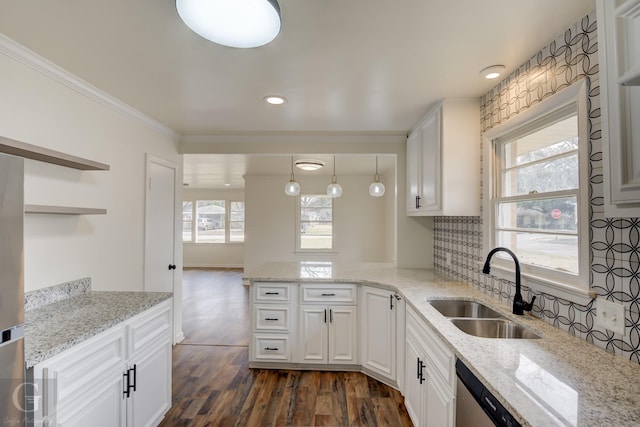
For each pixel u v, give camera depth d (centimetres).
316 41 158
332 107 252
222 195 888
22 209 112
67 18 140
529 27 145
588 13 134
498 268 199
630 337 116
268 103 245
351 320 279
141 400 183
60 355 129
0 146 146
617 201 86
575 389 100
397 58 175
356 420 214
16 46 163
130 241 269
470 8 132
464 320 176
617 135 86
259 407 229
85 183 219
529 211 183
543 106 159
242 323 422
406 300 219
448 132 230
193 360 306
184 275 781
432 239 339
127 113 259
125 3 130
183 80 205
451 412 142
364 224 655
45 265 189
